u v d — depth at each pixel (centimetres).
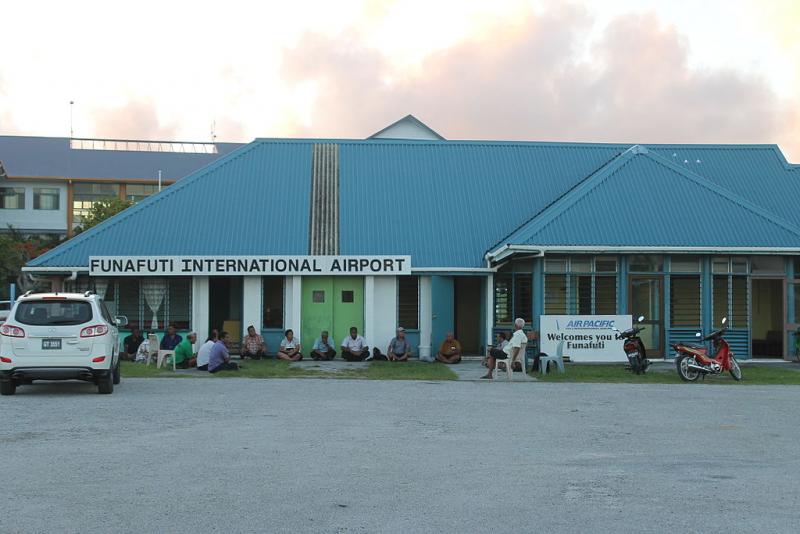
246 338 2800
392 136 4859
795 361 2759
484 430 1295
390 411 1505
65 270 2859
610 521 771
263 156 3334
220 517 773
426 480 934
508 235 3025
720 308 2783
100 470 971
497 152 3409
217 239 2973
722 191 2889
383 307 2923
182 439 1179
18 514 779
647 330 2759
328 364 2650
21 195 6694
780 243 2730
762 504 843
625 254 2734
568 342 2508
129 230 2994
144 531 728
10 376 1672
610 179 2905
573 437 1238
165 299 2916
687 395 1830
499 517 781
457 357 2753
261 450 1101
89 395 1725
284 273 2859
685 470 1007
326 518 772
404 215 3098
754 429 1338
